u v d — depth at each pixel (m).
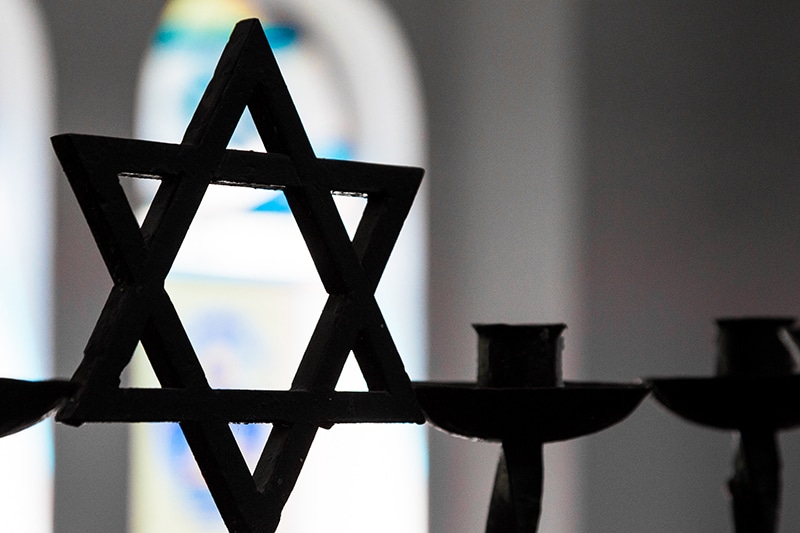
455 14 3.77
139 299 0.66
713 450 3.87
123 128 3.30
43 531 3.20
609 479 3.80
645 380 1.03
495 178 3.79
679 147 3.89
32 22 3.18
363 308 0.74
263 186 0.72
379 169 0.75
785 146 3.90
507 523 0.82
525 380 0.82
